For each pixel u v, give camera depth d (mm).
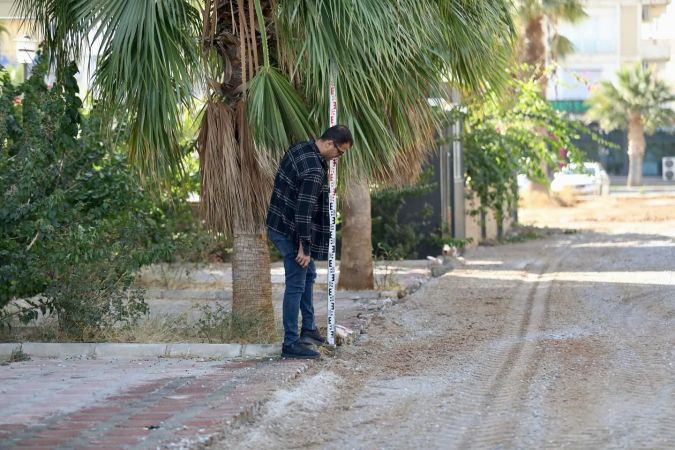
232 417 8297
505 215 32281
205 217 12383
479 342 12648
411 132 12352
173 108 11250
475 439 8031
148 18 11094
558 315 14750
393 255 22531
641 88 72312
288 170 10984
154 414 8445
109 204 13664
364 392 9852
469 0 12852
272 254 24500
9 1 17016
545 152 29344
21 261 12531
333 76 11367
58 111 13016
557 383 10031
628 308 15234
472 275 20844
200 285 19141
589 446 7684
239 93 12289
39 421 8281
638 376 10227
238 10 12141
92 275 12641
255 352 11547
